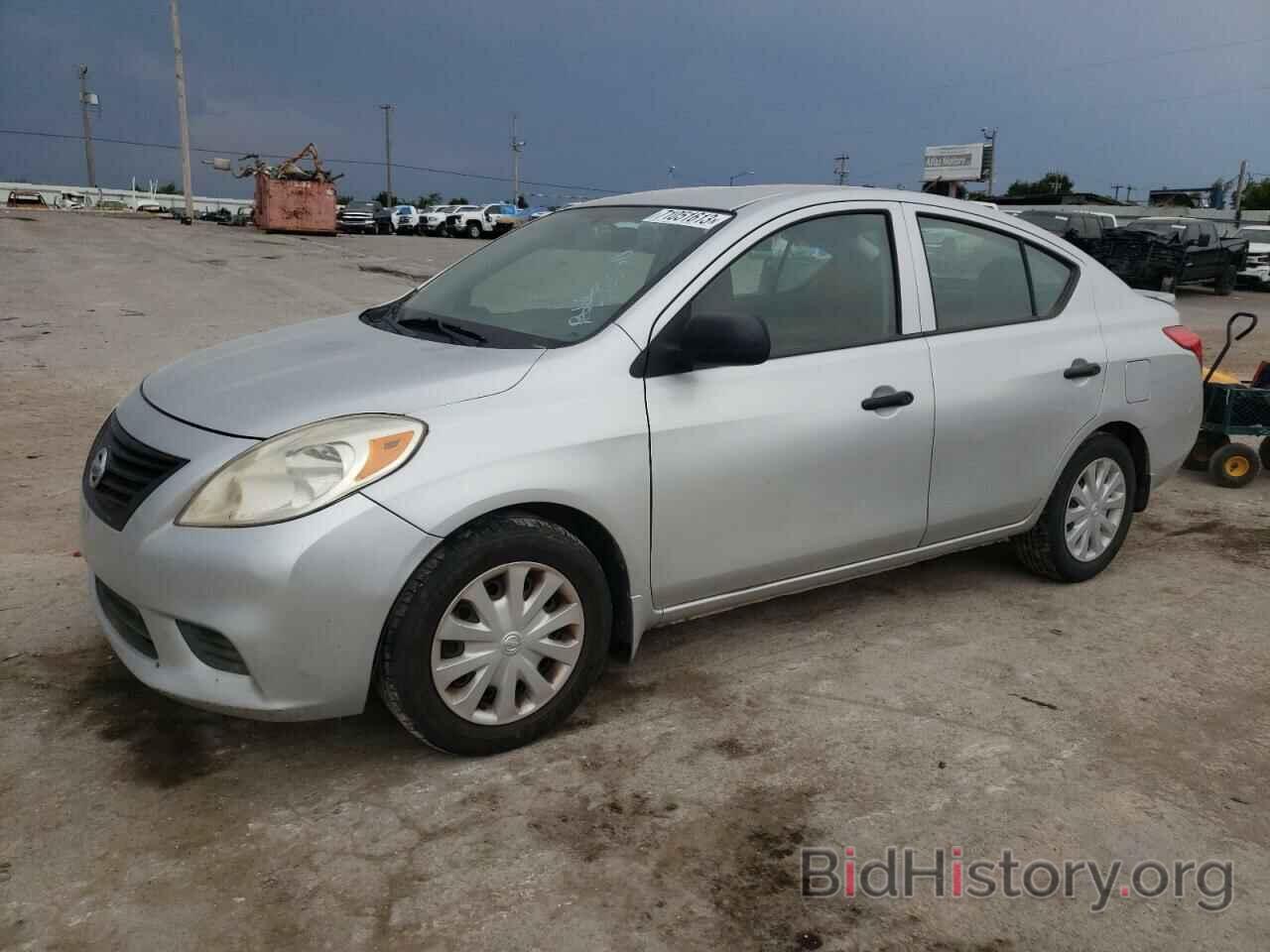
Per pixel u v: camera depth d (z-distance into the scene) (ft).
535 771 9.86
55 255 68.74
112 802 9.17
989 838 9.05
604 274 11.50
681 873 8.48
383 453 9.05
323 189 116.47
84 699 10.89
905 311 12.55
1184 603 14.47
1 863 8.33
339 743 10.28
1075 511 14.61
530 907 8.02
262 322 40.96
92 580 10.55
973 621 13.65
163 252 75.92
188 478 9.00
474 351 10.61
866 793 9.66
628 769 9.94
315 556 8.68
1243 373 36.63
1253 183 248.32
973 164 127.44
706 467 10.75
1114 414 14.52
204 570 8.70
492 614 9.62
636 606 10.73
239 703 8.93
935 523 12.92
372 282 58.29
